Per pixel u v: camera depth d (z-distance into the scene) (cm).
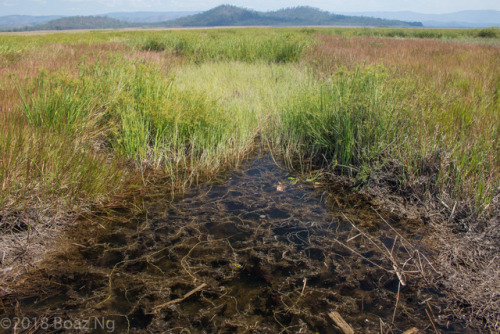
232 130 455
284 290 204
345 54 1000
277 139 457
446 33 2684
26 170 261
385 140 359
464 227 262
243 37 1238
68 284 201
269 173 379
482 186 264
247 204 308
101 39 1648
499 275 204
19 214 246
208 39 1236
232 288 205
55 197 263
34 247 229
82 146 330
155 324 176
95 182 287
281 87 638
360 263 229
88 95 402
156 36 1334
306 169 390
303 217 288
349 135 365
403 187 326
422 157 327
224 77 738
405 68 677
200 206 302
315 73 762
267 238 257
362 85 401
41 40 1413
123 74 469
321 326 178
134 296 195
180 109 409
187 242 249
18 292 192
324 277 216
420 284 208
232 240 254
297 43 1058
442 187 296
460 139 336
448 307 190
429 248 243
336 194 330
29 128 306
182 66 875
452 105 415
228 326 177
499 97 498
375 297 199
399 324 179
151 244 244
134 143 367
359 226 274
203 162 386
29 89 381
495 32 2377
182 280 210
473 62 835
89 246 238
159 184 341
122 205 295
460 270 215
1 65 633
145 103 403
